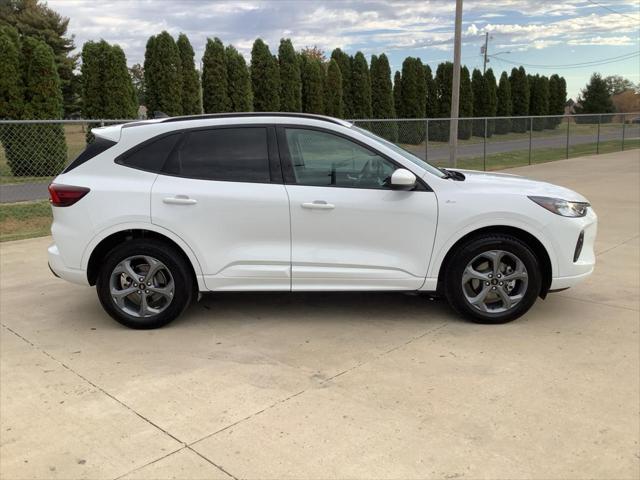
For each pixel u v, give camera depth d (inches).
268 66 983.6
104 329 184.1
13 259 277.1
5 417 130.3
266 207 174.1
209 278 178.1
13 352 166.6
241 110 931.3
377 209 174.1
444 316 191.2
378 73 1214.9
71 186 176.7
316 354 162.4
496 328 179.8
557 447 115.5
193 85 896.3
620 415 127.3
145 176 177.6
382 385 143.1
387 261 176.9
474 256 177.0
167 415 130.6
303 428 124.1
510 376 146.7
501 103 1551.4
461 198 174.7
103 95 724.7
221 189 175.2
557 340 169.6
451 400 135.0
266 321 188.7
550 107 1788.9
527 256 176.4
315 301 207.6
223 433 122.7
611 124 1120.8
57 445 119.1
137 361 159.6
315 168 177.6
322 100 1082.1
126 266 178.5
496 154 872.3
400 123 762.2
